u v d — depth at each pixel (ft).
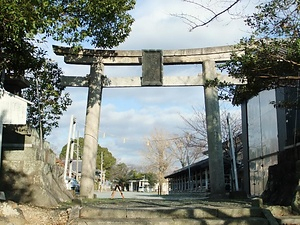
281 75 27.66
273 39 24.72
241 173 85.46
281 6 21.54
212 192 49.21
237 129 95.61
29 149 35.19
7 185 33.30
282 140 51.80
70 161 57.47
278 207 29.32
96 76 51.37
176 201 41.19
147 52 51.80
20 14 22.29
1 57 30.58
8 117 32.55
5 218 23.04
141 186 229.04
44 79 45.39
